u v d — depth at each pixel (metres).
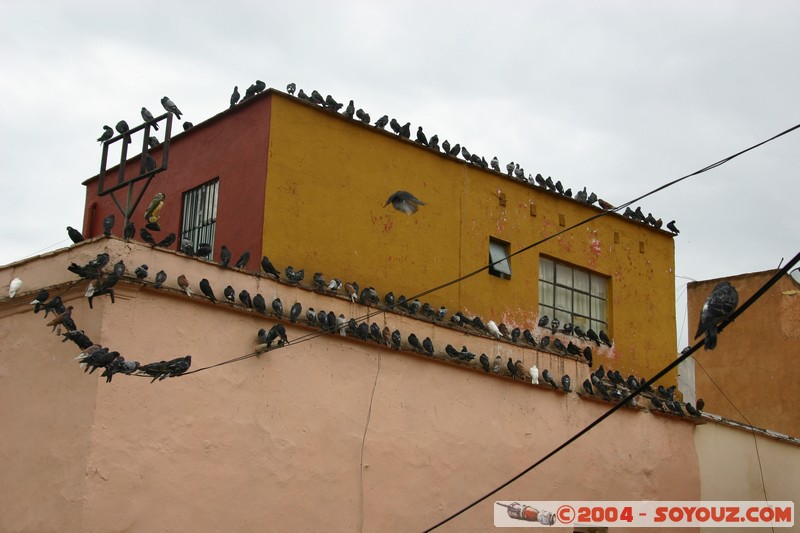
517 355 21.58
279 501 16.97
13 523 16.03
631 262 26.67
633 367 25.92
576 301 25.41
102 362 14.03
